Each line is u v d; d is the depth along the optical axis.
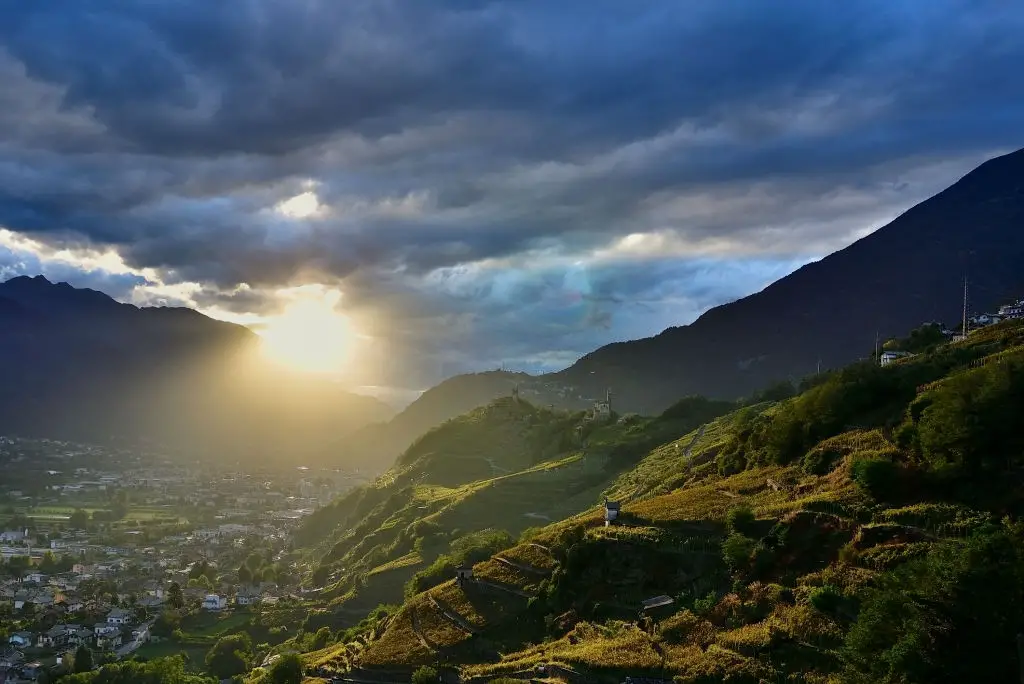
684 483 144.12
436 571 153.50
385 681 109.06
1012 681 58.56
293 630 192.00
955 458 87.06
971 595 61.44
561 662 86.25
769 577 86.44
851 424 115.69
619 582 99.00
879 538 82.25
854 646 65.94
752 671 73.12
